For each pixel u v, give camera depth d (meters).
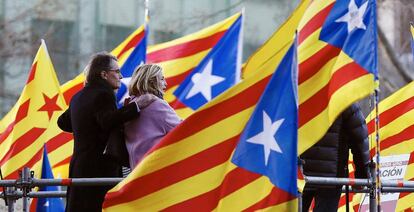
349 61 10.22
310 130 10.13
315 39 10.49
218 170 9.60
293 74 9.33
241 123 9.57
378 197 10.02
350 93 10.10
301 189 9.93
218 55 14.87
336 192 10.80
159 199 9.68
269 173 9.34
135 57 14.38
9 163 13.59
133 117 10.41
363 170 10.71
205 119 9.66
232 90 9.60
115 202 9.77
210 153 9.62
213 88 14.81
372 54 10.09
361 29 10.23
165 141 9.70
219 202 9.53
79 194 10.52
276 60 9.52
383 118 13.04
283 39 12.08
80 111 10.64
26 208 11.12
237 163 9.50
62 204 13.04
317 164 10.60
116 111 10.40
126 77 14.31
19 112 13.62
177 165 9.68
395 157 12.59
